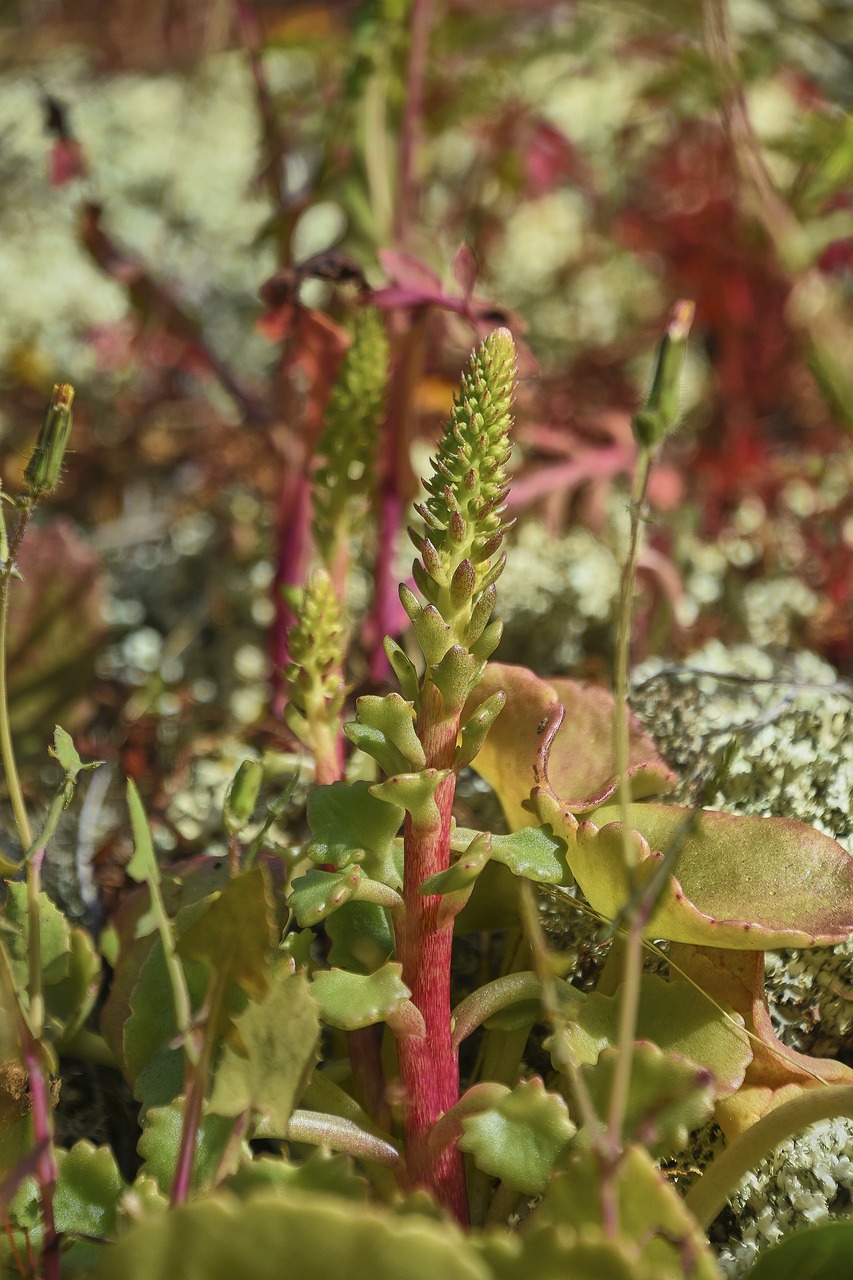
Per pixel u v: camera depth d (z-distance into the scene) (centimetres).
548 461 60
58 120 50
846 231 49
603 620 51
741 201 57
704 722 40
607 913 34
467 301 40
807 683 40
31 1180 33
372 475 40
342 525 40
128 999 36
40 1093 32
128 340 59
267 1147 37
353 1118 34
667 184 61
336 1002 33
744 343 58
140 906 38
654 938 35
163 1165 33
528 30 61
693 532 56
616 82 79
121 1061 36
